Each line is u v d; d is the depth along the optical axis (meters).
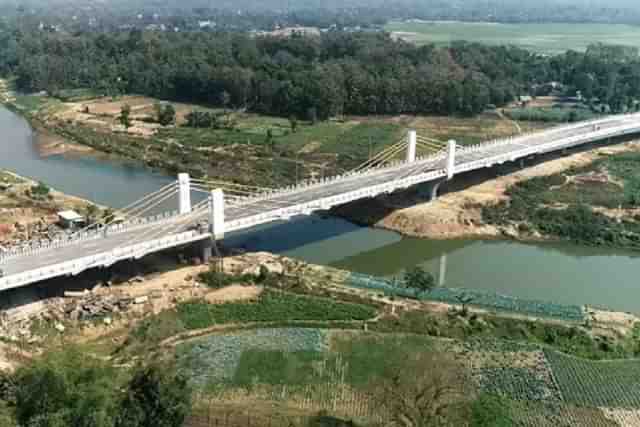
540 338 103.69
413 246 145.88
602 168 191.00
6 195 158.25
